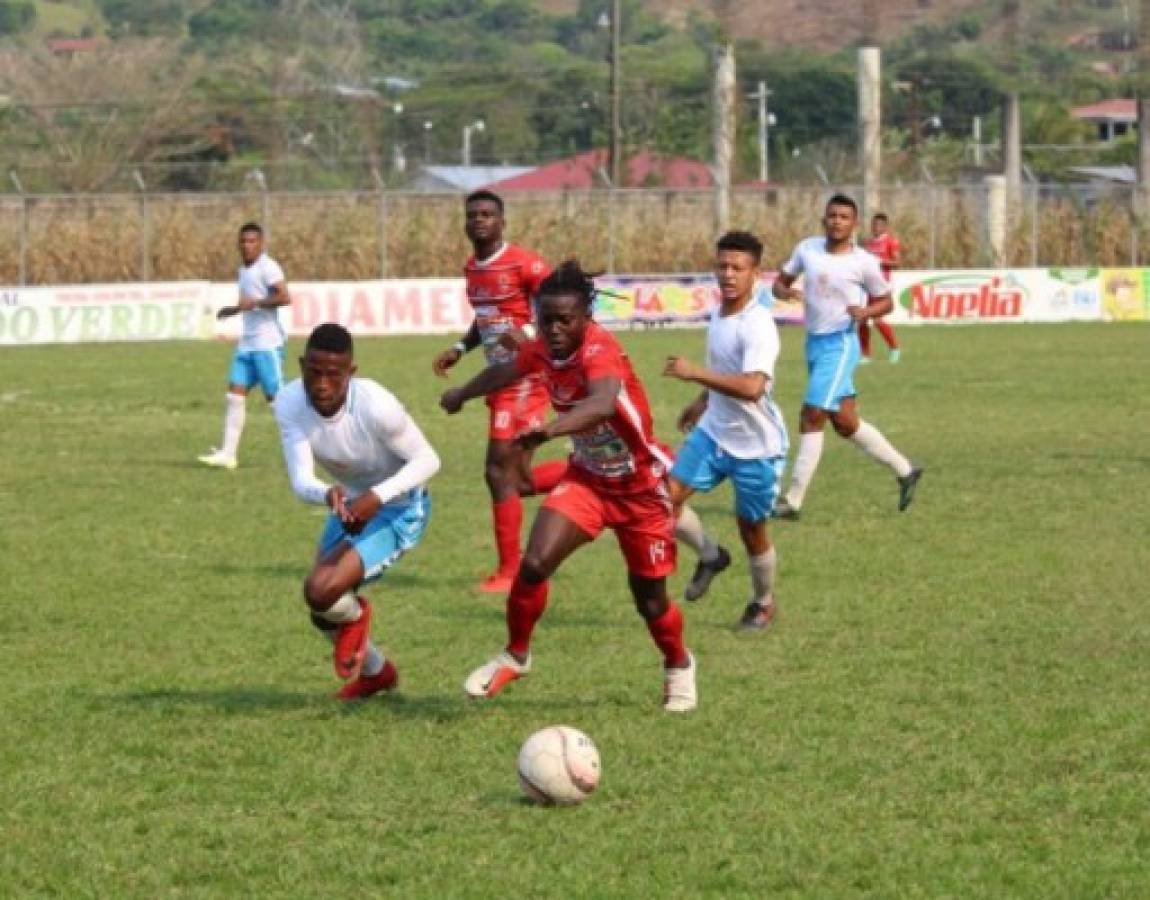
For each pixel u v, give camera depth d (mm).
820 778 15758
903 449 39875
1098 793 15289
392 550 18188
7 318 74500
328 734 17250
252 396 53688
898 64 120750
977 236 95250
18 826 14594
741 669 19938
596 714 17938
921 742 16859
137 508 32250
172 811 14984
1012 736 17016
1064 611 22875
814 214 93438
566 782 14875
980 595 23906
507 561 24828
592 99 152500
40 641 21547
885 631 21844
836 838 14164
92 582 25203
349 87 159250
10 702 18562
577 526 17484
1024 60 99375
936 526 29688
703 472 22078
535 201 91750
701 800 15141
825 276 30016
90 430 45000
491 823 14570
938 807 14938
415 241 89438
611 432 17250
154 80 141250
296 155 146500
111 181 130500
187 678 19656
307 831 14438
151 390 55344
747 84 148875
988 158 133875
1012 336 76562
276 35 169250
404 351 69875
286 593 24422
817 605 23438
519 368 17984
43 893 13180
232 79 152125
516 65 174875
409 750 16672
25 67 140875
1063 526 29531
